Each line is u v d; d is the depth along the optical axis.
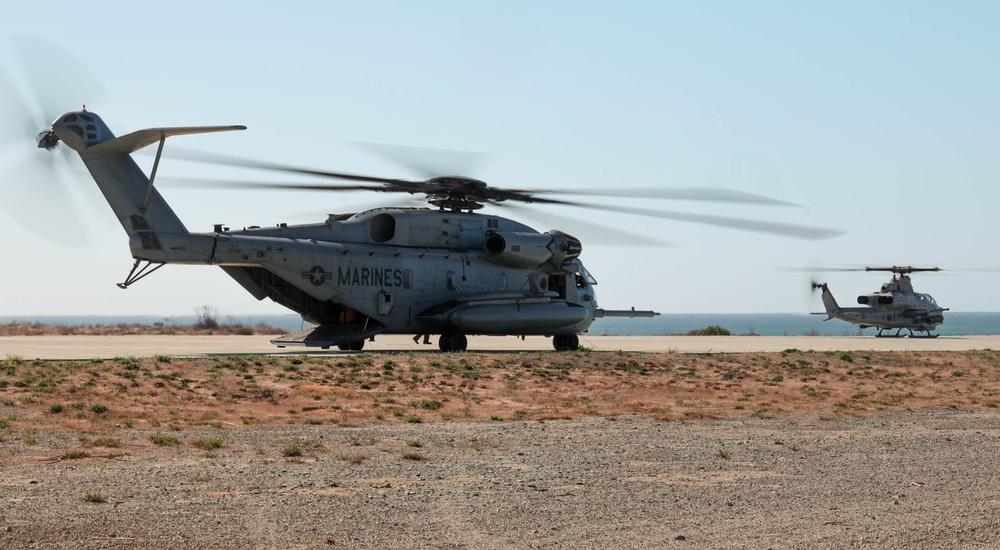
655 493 10.51
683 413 18.80
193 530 8.23
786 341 52.34
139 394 18.78
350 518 8.88
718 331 68.44
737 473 11.98
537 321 35.25
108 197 28.08
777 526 8.91
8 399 17.20
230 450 12.97
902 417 18.72
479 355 27.75
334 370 23.36
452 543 8.09
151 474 10.90
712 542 8.27
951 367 29.58
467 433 15.42
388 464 12.09
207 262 29.20
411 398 20.08
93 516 8.62
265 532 8.24
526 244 35.00
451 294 33.91
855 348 42.12
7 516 8.51
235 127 25.66
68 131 27.28
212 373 21.83
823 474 11.98
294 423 16.23
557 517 9.16
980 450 14.36
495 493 10.30
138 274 28.94
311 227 32.12
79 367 21.42
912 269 65.12
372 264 32.34
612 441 14.77
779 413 19.17
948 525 9.00
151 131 26.56
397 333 33.69
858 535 8.57
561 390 22.34
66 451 12.29
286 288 32.94
